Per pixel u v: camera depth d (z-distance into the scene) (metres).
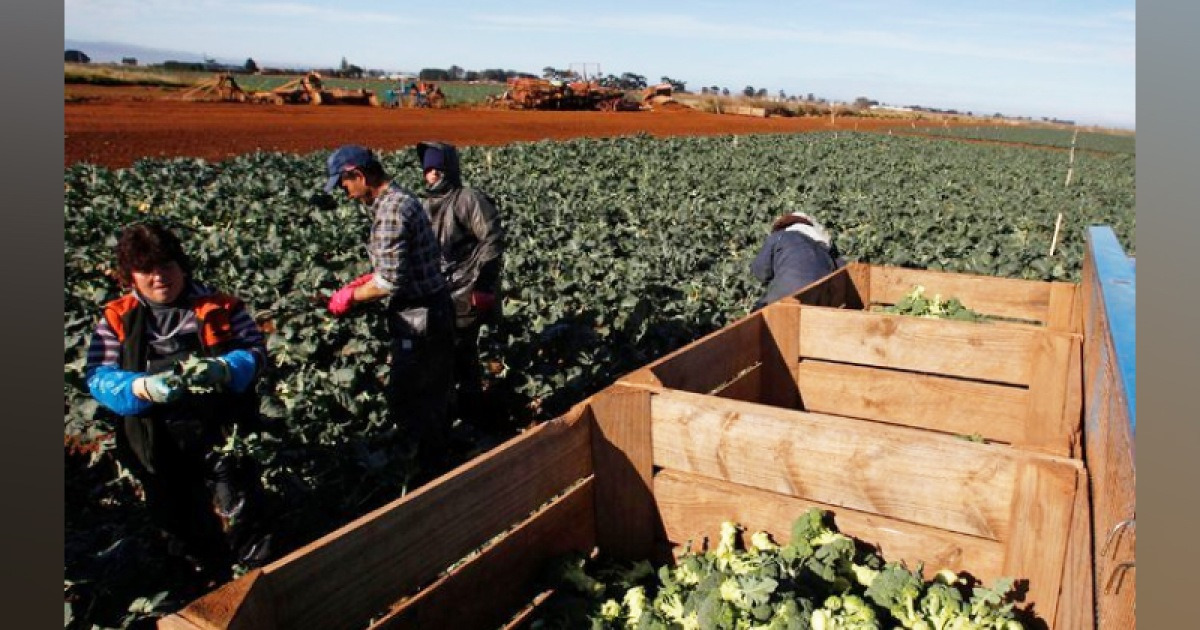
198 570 4.58
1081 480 2.51
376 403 6.32
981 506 2.68
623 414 3.21
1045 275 11.71
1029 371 4.50
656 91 68.50
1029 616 2.67
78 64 69.38
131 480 5.48
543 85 55.72
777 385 5.08
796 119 76.38
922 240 14.49
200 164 19.81
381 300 7.50
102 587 4.06
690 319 8.76
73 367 6.11
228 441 4.29
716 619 2.59
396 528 2.33
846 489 2.90
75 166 17.86
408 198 5.21
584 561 3.08
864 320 4.84
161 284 4.01
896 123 84.00
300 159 21.83
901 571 2.69
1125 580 1.53
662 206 17.61
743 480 3.10
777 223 6.96
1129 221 18.09
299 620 2.06
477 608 2.71
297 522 4.96
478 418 6.68
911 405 4.81
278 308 8.02
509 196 17.08
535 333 7.57
